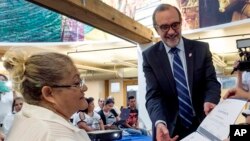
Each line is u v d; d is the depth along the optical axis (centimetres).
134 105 622
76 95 83
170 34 137
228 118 94
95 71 967
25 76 81
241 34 453
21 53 84
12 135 75
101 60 788
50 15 473
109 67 952
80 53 659
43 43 473
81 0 265
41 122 74
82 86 86
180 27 139
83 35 477
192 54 141
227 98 108
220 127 94
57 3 251
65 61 83
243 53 132
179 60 141
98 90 1075
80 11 276
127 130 399
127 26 349
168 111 142
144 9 419
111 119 576
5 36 464
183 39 144
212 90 134
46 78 80
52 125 74
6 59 84
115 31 359
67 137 73
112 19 316
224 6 364
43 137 71
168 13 136
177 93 140
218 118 99
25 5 470
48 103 81
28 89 81
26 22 472
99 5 293
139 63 428
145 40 411
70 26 474
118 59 777
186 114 139
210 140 95
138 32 377
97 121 468
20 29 471
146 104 147
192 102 139
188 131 137
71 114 85
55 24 475
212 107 120
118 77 972
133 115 599
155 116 133
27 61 82
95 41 479
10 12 468
